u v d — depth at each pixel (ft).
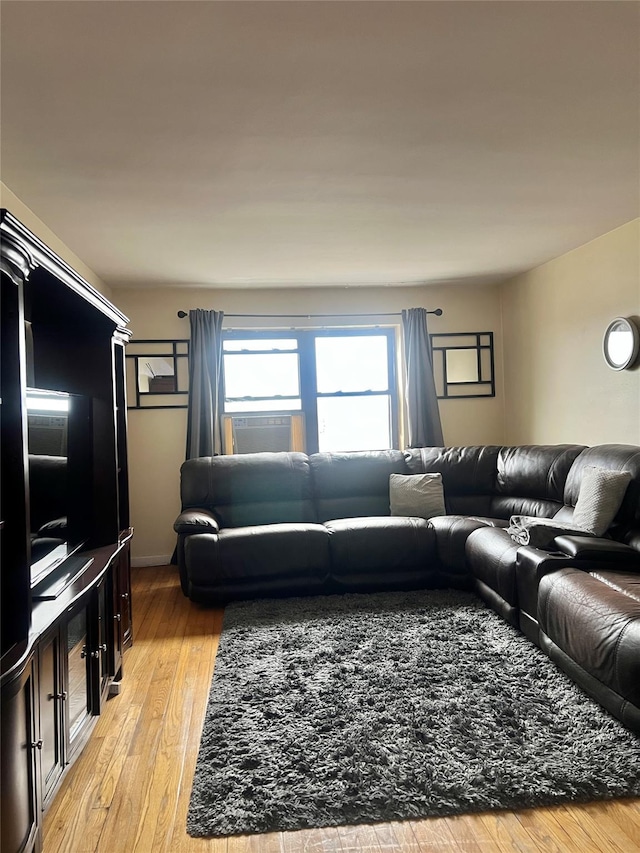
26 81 6.52
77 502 8.83
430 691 8.48
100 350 9.25
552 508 13.38
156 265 14.58
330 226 12.07
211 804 6.16
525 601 10.27
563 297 15.17
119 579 9.50
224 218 11.30
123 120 7.47
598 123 8.07
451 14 5.66
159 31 5.72
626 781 6.31
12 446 5.16
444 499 15.87
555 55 6.42
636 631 7.12
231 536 13.23
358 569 13.51
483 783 6.33
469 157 9.04
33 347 9.05
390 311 18.17
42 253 5.88
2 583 5.09
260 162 8.87
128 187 9.62
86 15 5.44
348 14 5.58
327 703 8.23
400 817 5.93
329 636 10.75
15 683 4.76
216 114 7.39
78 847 5.65
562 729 7.38
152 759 7.11
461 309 18.34
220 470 15.51
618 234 13.02
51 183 9.38
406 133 8.14
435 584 13.75
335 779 6.52
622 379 13.24
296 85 6.81
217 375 17.12
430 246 13.88
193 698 8.70
